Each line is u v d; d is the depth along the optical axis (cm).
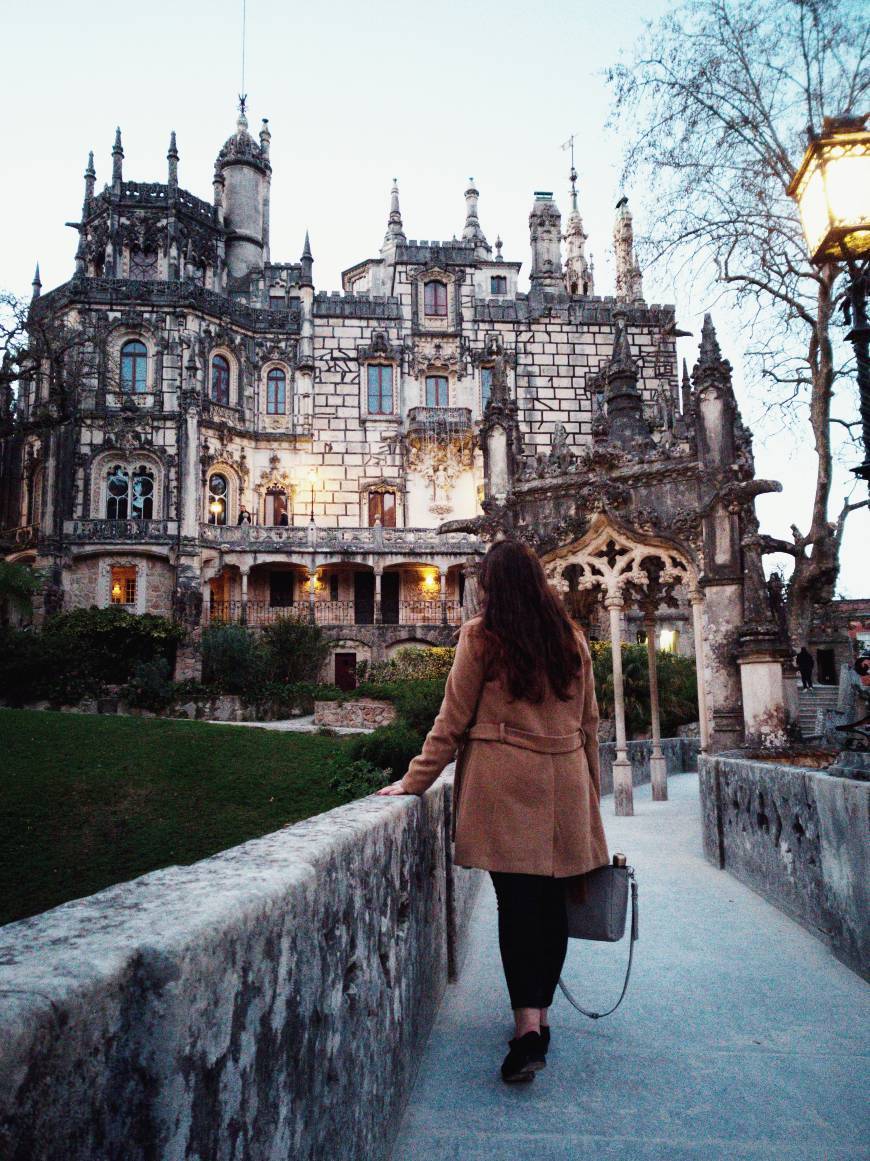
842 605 4531
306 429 4794
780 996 443
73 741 1975
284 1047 176
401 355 4962
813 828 548
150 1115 121
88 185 5006
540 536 1370
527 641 349
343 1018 226
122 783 1742
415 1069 348
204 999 136
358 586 4756
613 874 360
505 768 342
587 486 1302
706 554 1207
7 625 3397
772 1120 308
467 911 641
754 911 634
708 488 1216
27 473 4503
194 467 4331
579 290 6212
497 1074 352
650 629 1593
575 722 363
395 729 1861
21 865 1404
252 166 5303
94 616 3700
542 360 5053
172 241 4716
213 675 3553
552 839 339
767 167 1838
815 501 1844
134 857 1457
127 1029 120
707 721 1195
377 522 4778
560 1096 330
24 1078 96
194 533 4259
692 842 997
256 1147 157
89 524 4175
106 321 4488
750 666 1105
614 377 1453
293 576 4662
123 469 4344
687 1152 285
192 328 4569
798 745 1104
